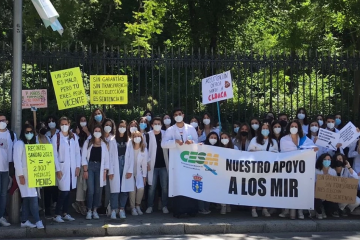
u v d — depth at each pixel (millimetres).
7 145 8578
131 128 9305
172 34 19812
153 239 8133
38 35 14961
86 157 9086
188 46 20172
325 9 16094
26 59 10164
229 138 9523
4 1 14891
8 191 9109
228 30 19312
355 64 11117
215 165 9297
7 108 12531
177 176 9258
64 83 9500
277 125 9484
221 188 9297
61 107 9500
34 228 8383
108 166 9055
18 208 8859
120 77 9977
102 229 8469
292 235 8508
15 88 8820
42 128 8906
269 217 9406
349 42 20281
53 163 8297
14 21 8781
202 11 18469
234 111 13133
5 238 8281
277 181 9242
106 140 9180
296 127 9312
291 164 9219
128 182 9195
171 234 8602
